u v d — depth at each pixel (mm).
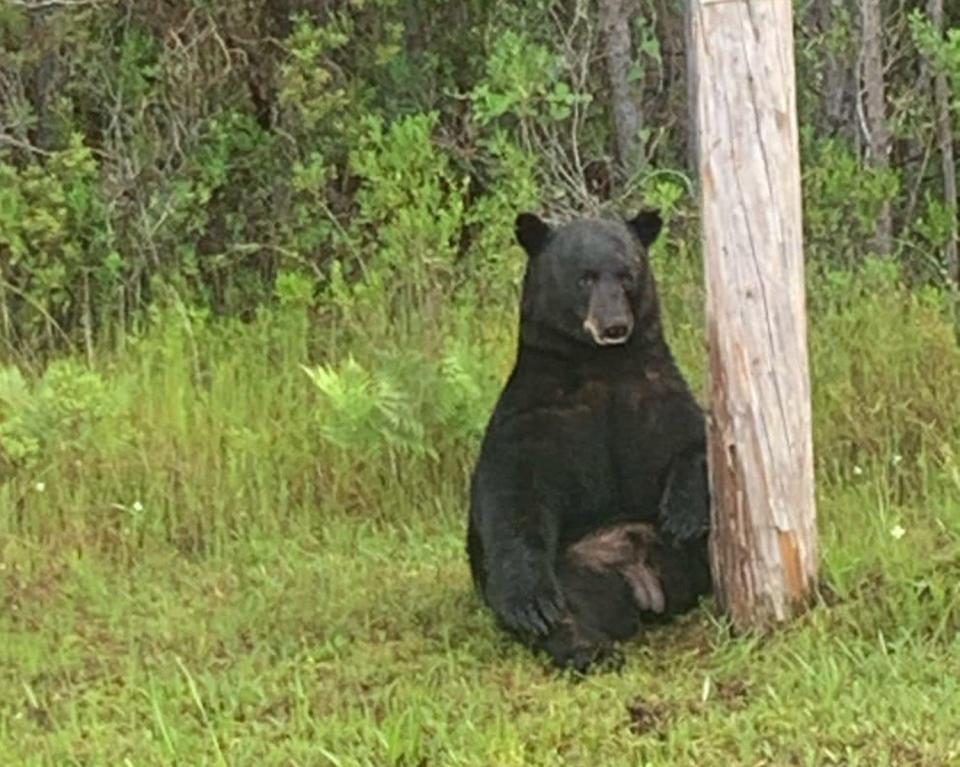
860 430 10148
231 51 13031
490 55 12523
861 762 6344
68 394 10367
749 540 7625
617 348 7902
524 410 7902
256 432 10555
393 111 13328
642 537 7941
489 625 8094
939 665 7148
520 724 6887
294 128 13062
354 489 10297
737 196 7461
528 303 7949
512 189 12023
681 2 13750
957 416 10289
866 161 12617
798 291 7578
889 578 7777
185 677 7688
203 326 11969
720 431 7617
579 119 12891
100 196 12711
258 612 8625
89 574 9352
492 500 7812
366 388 10359
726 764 6445
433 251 11680
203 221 12836
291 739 6949
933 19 12750
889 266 11469
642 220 8133
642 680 7301
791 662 7289
